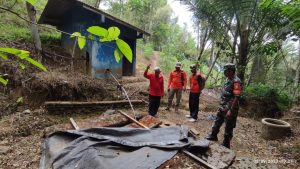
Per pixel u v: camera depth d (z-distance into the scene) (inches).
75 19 396.8
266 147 235.3
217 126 222.5
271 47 369.7
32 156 178.7
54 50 409.7
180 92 322.0
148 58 802.8
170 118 297.9
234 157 177.0
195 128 271.4
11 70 291.6
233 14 356.5
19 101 266.2
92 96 317.7
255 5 328.5
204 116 327.3
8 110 266.1
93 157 145.1
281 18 327.0
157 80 282.0
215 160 167.8
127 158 150.6
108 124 227.3
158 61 796.0
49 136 186.4
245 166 175.2
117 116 249.0
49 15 424.8
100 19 327.6
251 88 414.3
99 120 236.7
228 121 201.9
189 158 164.1
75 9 394.0
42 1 522.0
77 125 218.2
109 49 373.4
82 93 310.2
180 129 202.7
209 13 377.4
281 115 380.8
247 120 342.0
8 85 284.8
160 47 1043.3
